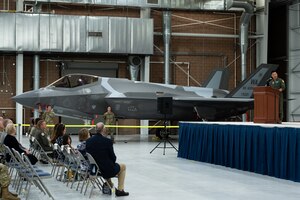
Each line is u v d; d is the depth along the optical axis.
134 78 27.05
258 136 11.23
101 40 26.12
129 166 12.76
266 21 28.69
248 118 28.38
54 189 9.21
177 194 8.62
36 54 26.02
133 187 9.39
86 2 26.05
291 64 29.12
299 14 28.47
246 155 11.70
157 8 27.14
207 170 11.96
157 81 28.52
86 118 21.56
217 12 29.03
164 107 15.46
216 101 21.16
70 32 25.77
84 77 21.28
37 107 20.48
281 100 13.95
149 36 26.70
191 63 29.02
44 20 25.42
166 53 27.39
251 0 27.95
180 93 22.41
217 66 29.33
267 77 22.84
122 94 20.91
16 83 25.92
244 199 8.15
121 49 26.34
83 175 8.78
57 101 20.39
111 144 8.22
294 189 9.16
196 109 21.91
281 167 10.36
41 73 26.95
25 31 25.16
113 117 20.59
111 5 26.44
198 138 13.92
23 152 9.36
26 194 8.16
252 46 29.55
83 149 9.18
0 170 7.50
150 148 18.50
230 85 29.38
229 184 9.79
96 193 8.76
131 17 27.89
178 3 27.14
